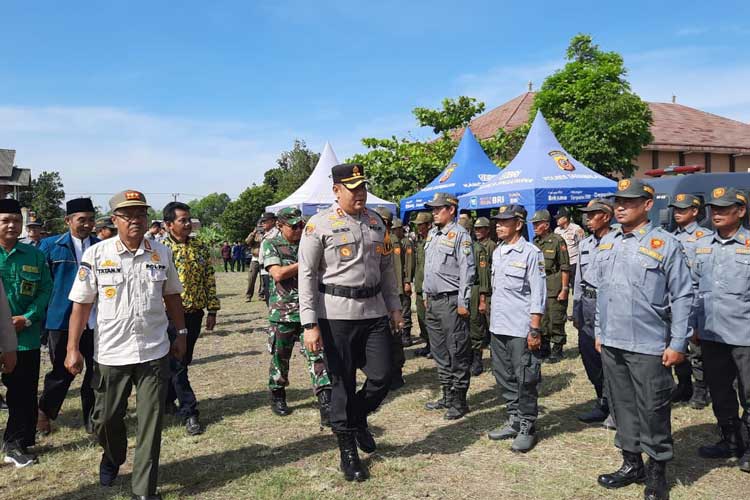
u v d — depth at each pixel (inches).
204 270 197.5
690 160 1038.4
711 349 160.6
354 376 151.0
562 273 270.4
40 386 254.7
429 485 143.9
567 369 256.7
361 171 149.4
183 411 187.0
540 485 142.9
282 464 158.9
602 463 156.0
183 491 143.1
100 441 139.9
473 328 255.1
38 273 166.6
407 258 319.6
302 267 146.4
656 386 132.1
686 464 155.3
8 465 160.6
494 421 191.3
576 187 380.2
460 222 335.6
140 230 137.6
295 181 1742.1
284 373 201.3
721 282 157.1
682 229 218.5
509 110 1109.1
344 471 147.9
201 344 344.2
